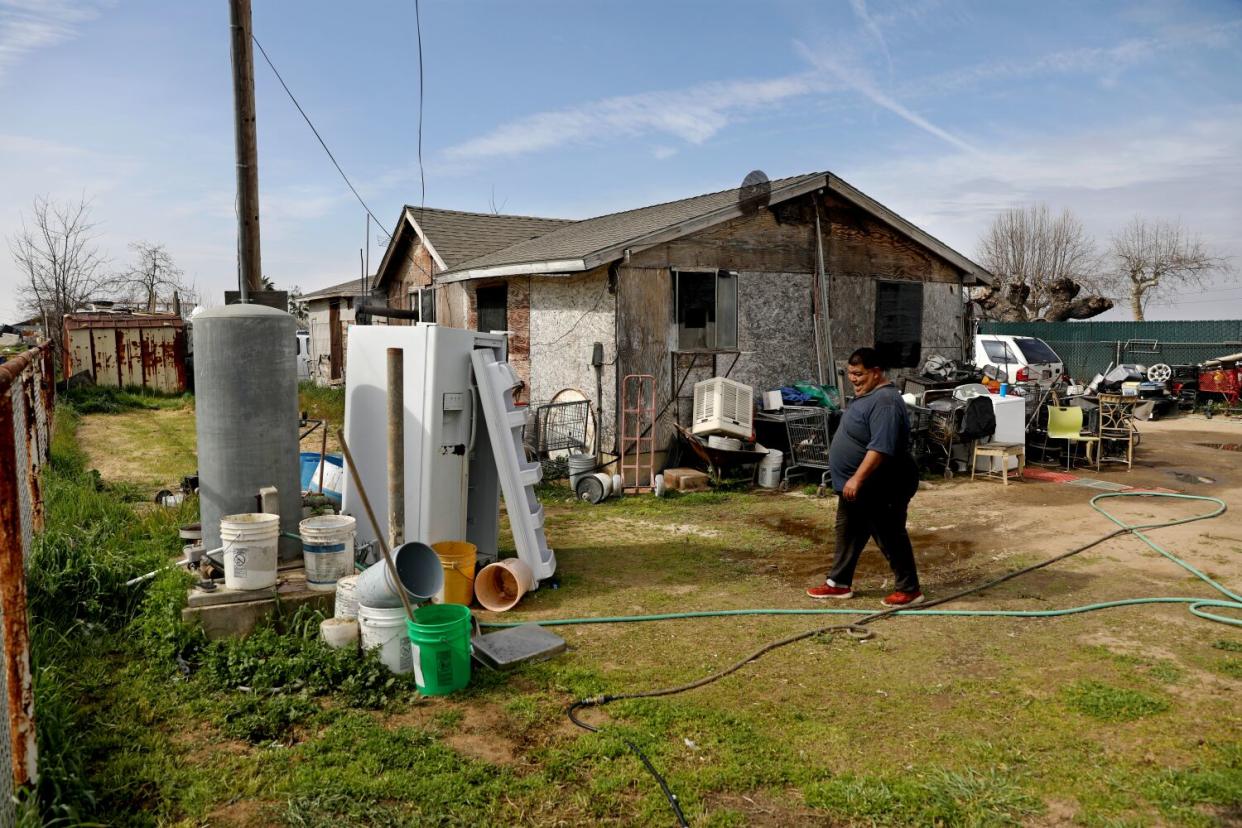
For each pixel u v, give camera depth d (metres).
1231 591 5.67
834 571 5.66
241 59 7.82
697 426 10.00
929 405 10.57
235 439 4.99
